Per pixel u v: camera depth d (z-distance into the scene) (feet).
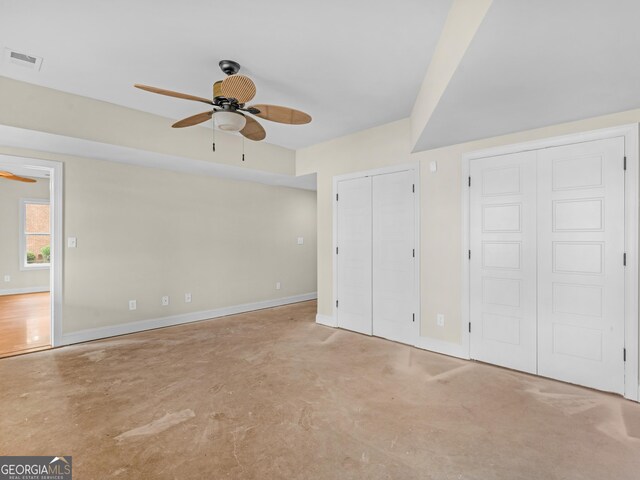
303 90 9.90
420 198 11.85
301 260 20.75
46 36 7.34
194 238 15.92
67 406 7.72
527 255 9.66
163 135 12.45
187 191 15.67
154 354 11.21
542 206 9.39
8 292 22.63
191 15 6.58
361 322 13.74
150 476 5.49
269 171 15.61
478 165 10.51
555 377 9.20
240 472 5.59
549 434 6.64
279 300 19.48
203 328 14.53
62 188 12.25
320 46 7.64
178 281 15.34
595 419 7.19
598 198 8.56
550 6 4.16
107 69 8.82
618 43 5.06
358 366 10.18
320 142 15.30
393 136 12.59
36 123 9.85
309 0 6.12
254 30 7.07
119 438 6.51
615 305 8.35
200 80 9.37
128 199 13.87
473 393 8.40
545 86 6.65
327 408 7.67
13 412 7.45
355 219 13.92
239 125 8.55
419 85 9.59
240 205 17.67
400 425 6.99
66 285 12.28
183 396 8.23
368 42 7.48
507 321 10.02
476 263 10.59
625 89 6.79
